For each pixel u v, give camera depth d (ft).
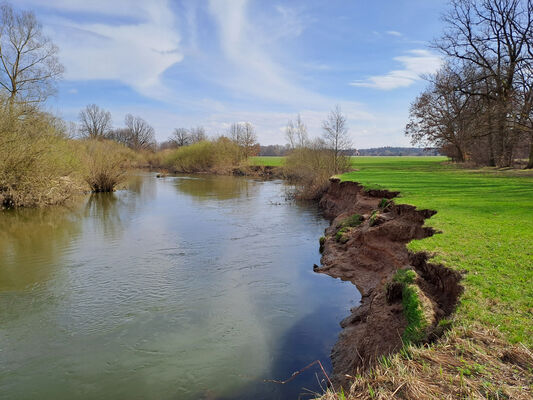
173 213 68.49
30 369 19.39
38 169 74.74
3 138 68.49
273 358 19.95
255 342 21.72
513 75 85.56
